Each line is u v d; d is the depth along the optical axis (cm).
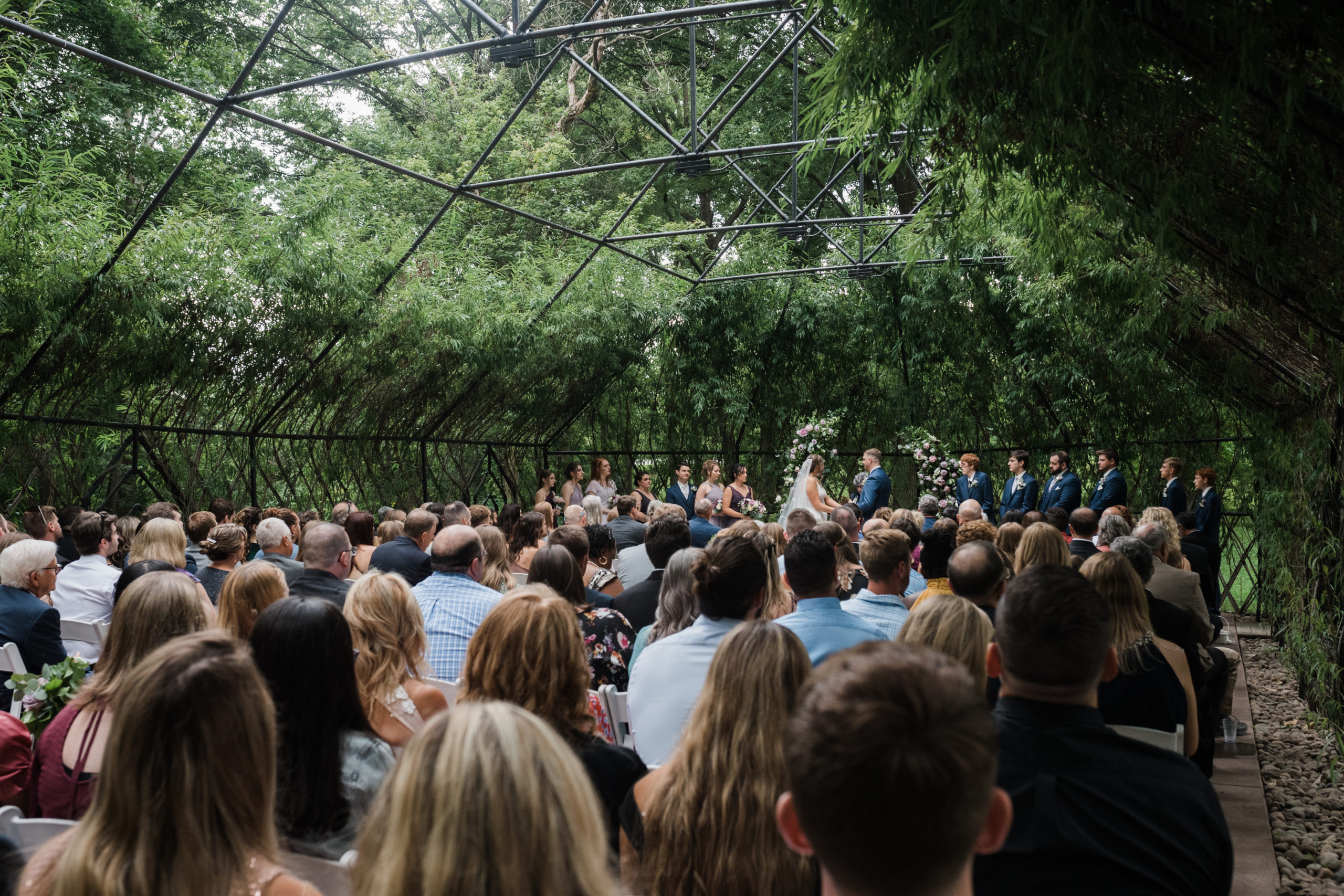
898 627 377
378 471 1269
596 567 564
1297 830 487
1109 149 341
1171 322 665
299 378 1025
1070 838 176
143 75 606
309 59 1986
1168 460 1023
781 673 185
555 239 1855
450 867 102
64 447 879
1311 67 262
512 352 1226
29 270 682
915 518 685
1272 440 797
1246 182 347
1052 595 187
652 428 1622
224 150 1658
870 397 1525
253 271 866
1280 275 383
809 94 381
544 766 109
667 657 282
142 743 131
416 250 1010
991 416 1439
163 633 251
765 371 1544
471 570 439
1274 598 914
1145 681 337
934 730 98
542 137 1961
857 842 99
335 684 221
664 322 1458
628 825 208
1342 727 586
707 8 618
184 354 852
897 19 318
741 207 1468
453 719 112
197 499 1005
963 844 99
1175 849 176
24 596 425
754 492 1571
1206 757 425
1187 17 251
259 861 140
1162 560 547
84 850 129
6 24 541
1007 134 362
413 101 2047
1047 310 985
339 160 1809
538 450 1630
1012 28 297
